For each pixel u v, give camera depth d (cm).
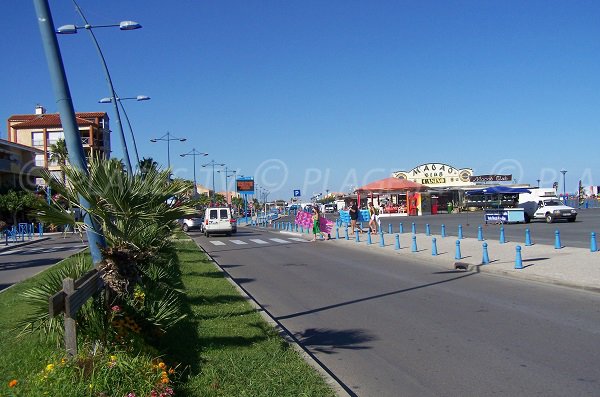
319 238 3122
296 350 718
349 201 7588
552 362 657
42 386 470
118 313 605
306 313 1026
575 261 1525
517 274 1385
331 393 550
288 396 534
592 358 668
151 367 511
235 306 1022
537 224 3716
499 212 3994
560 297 1086
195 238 3581
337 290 1291
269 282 1468
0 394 492
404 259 1959
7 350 671
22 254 2788
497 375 617
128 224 651
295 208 9694
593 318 888
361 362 694
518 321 884
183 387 551
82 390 451
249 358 662
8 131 6225
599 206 7344
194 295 1121
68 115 642
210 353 682
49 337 623
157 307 677
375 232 3288
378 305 1076
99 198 625
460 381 603
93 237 646
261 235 3812
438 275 1495
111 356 502
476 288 1241
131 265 638
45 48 638
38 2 635
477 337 790
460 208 7138
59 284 616
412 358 700
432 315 959
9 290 1251
